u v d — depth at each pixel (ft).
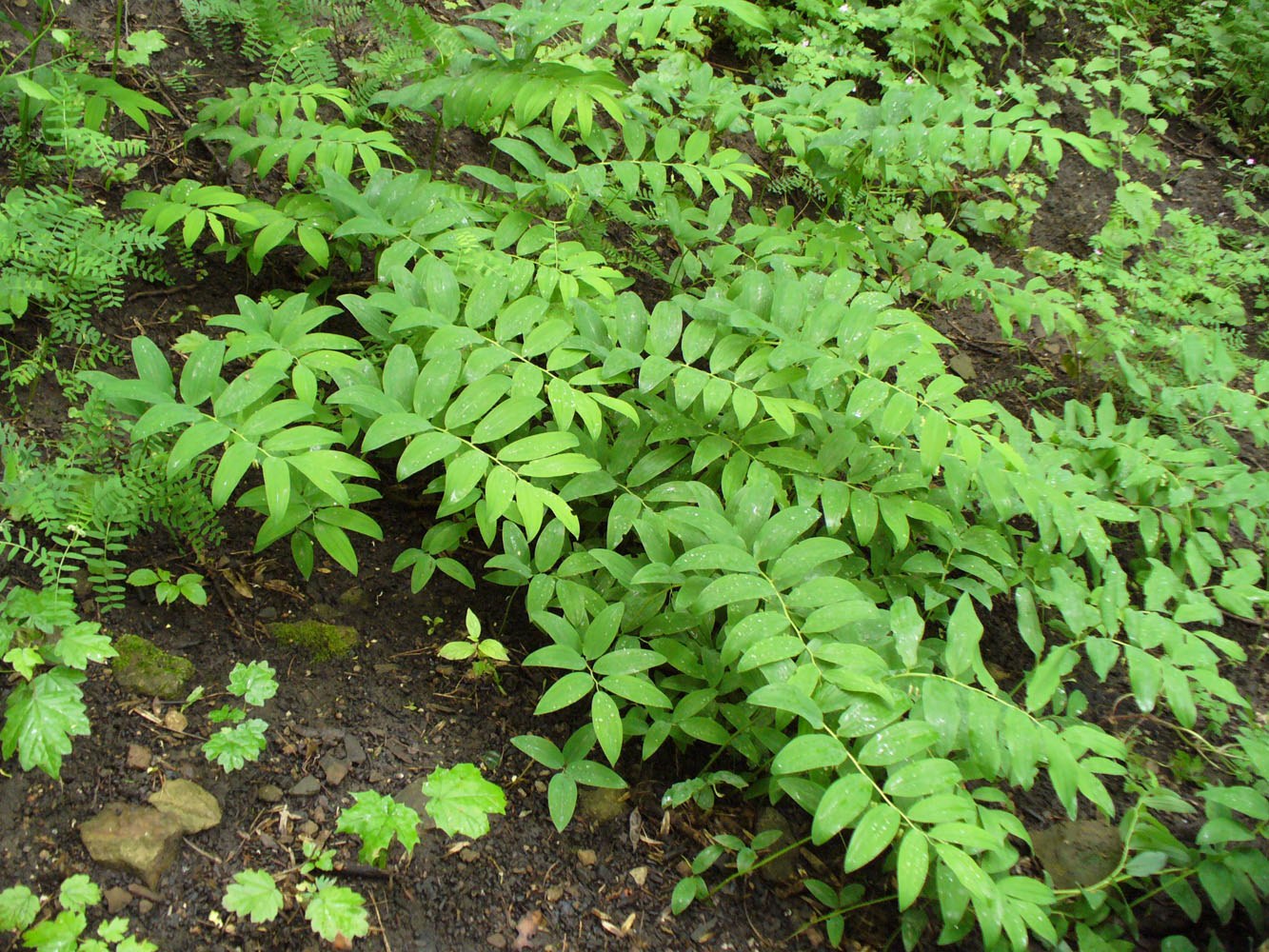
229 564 8.26
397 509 9.16
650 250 11.69
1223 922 7.48
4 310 8.45
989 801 7.31
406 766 7.50
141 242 8.45
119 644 7.38
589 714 8.27
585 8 9.50
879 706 6.55
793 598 7.14
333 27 12.21
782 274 9.30
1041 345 13.91
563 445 7.32
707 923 7.25
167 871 6.46
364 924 6.24
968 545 9.07
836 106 10.78
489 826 7.36
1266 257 14.67
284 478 6.66
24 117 9.04
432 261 8.29
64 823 6.45
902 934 7.26
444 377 7.45
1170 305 12.73
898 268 13.64
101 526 7.33
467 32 9.96
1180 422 11.53
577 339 8.14
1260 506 10.06
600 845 7.52
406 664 8.20
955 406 8.02
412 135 12.00
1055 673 7.30
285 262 10.32
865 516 8.39
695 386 8.11
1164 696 9.79
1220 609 11.02
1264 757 7.55
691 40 11.60
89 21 11.13
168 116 10.77
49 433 8.33
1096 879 7.89
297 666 7.86
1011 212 15.11
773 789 7.52
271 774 7.16
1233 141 17.84
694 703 7.57
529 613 7.63
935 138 9.73
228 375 9.25
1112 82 16.21
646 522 8.02
